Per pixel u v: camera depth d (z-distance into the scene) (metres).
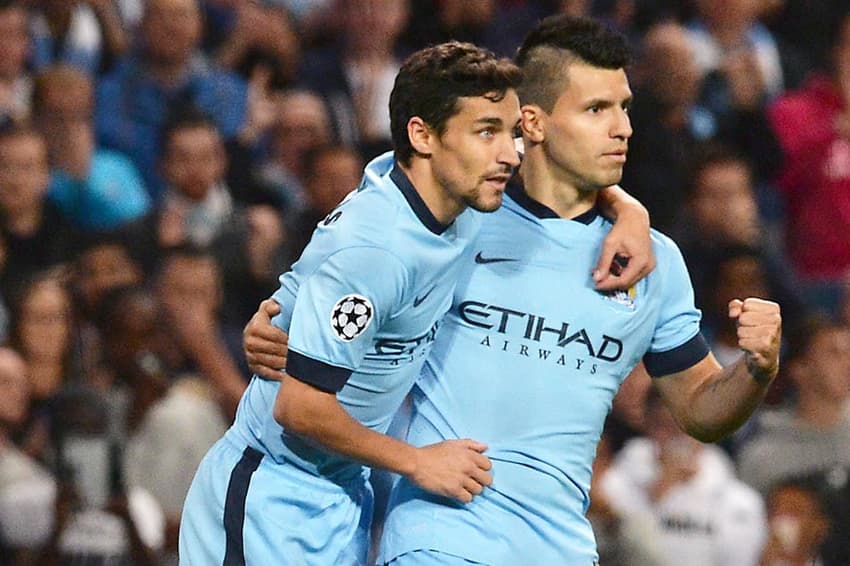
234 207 19.44
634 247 9.82
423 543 9.59
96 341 16.61
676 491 15.91
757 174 22.23
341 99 21.58
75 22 20.70
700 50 23.25
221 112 20.72
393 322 9.31
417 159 9.29
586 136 9.68
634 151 20.12
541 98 9.79
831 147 22.17
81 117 18.98
